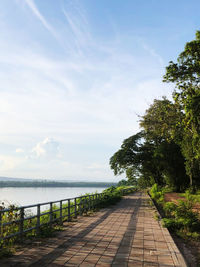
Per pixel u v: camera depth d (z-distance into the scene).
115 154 52.97
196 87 16.77
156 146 48.56
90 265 5.16
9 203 7.70
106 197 22.08
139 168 53.84
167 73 16.69
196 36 16.61
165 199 25.94
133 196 34.72
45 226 8.87
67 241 7.26
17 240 7.05
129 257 5.75
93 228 9.48
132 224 10.48
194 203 16.08
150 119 23.83
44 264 5.18
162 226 9.94
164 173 45.72
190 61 16.53
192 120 15.76
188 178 42.41
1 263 5.21
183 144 28.28
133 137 52.09
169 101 26.50
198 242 7.83
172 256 5.84
